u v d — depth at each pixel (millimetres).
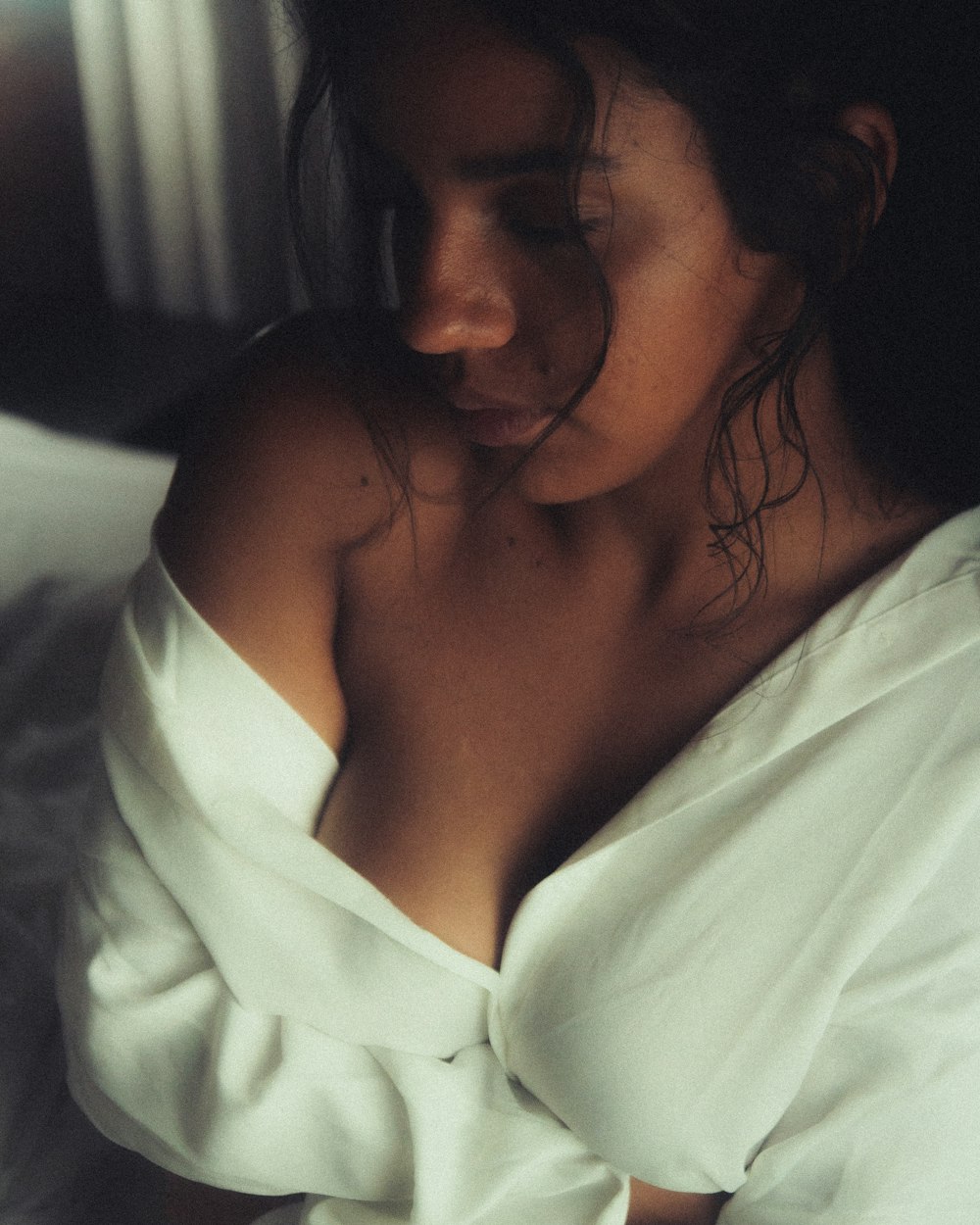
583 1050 707
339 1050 760
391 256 729
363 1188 761
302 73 643
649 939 694
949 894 662
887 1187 660
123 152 2836
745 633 718
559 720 743
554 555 742
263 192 2918
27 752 1285
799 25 542
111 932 797
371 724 779
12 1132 1013
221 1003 772
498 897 745
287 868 741
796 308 620
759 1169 693
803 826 675
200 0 2760
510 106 521
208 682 768
